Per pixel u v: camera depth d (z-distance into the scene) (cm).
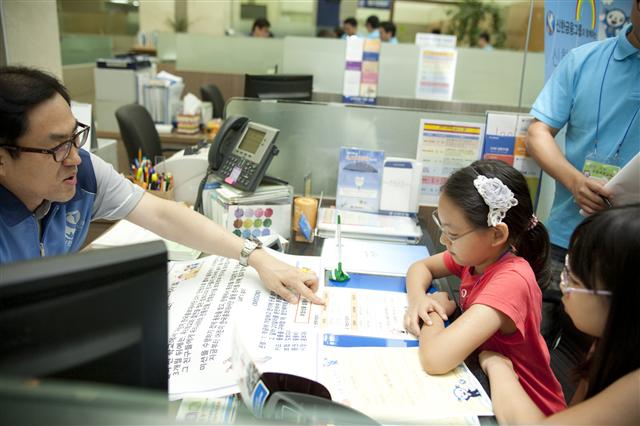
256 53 417
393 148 165
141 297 44
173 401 56
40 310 39
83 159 106
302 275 105
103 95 335
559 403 93
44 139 82
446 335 84
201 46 418
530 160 154
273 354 82
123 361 45
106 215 114
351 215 149
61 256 41
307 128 165
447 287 116
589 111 146
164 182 152
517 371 93
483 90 339
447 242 100
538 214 174
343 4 686
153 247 45
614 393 62
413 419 68
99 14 505
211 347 81
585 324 68
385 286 112
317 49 322
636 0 130
